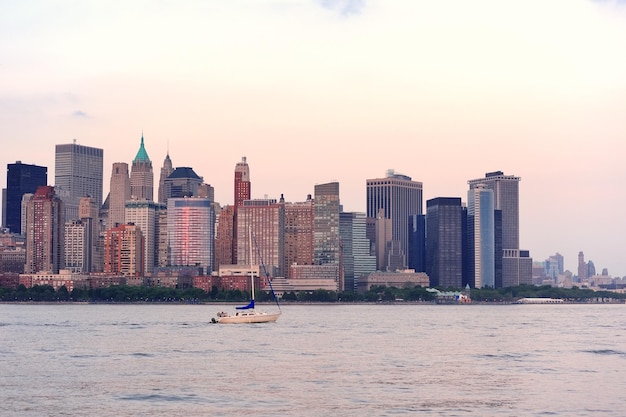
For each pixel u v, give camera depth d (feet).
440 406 513.04
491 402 526.16
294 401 530.27
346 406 513.04
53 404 520.83
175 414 490.08
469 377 634.02
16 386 590.55
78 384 598.34
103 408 507.71
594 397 545.85
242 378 627.87
